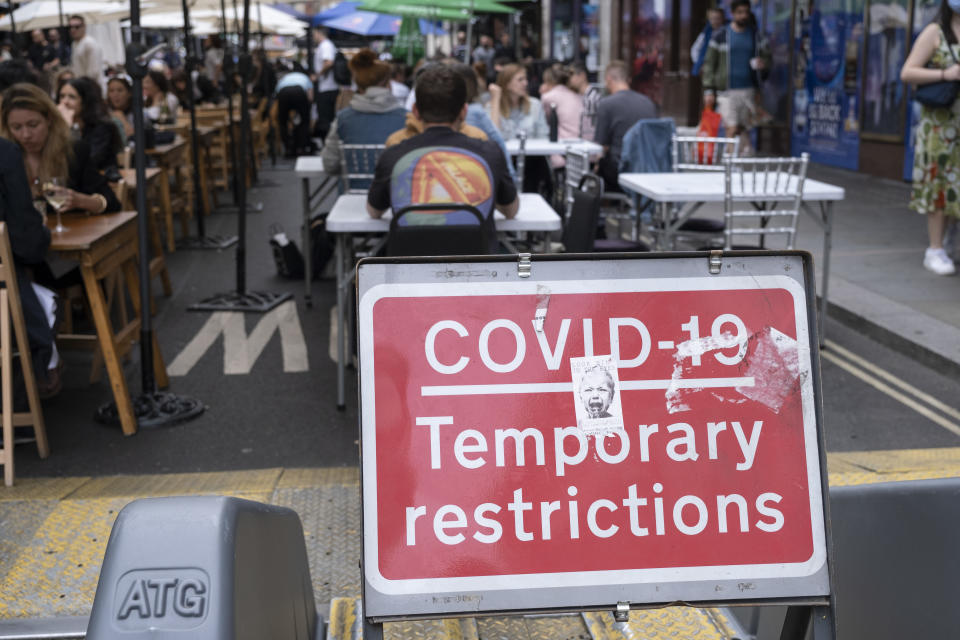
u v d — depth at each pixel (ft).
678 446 6.74
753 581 6.67
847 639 8.53
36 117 18.38
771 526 6.72
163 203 34.14
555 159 34.37
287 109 66.39
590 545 6.61
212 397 19.58
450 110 16.69
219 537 5.83
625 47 79.82
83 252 16.88
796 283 6.92
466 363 6.70
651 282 6.84
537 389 6.73
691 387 6.81
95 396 19.62
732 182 22.41
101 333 17.33
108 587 5.64
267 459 16.44
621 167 29.14
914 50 25.27
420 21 61.82
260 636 6.29
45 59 60.18
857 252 29.04
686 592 6.63
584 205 19.79
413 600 6.47
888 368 20.66
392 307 6.70
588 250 19.63
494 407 6.68
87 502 13.67
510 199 17.38
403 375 6.66
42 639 10.01
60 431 17.70
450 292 6.73
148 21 54.39
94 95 25.98
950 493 8.64
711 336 6.84
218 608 5.61
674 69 69.26
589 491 6.65
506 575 6.53
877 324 22.22
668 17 69.46
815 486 6.79
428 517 6.55
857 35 44.96
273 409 18.92
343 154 24.09
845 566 8.53
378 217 17.61
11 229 15.55
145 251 18.15
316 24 67.82
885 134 43.04
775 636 9.09
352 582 11.66
